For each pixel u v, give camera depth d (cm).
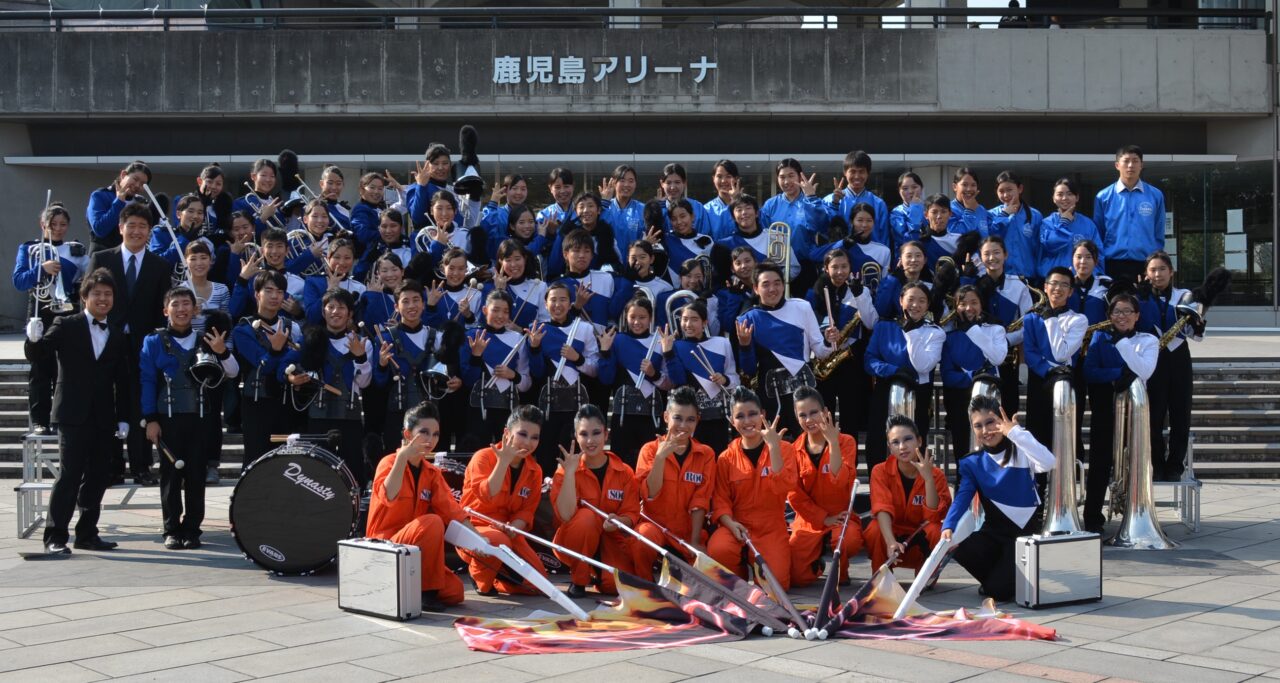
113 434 872
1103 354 902
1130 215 1067
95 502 866
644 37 1994
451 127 2038
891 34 2003
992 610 664
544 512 795
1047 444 898
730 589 683
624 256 1035
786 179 1039
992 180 2138
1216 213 2131
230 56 1992
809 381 882
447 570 715
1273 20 2042
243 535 773
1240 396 1351
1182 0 2142
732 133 2042
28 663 568
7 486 1166
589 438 739
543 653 587
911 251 911
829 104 2000
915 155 2047
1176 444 951
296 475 768
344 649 596
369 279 980
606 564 747
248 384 886
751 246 984
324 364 867
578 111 1998
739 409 757
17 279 1033
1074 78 2020
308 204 1081
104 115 2006
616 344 882
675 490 755
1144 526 865
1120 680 534
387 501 714
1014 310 945
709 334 916
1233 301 2131
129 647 598
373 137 2042
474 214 1103
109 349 870
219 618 662
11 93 1997
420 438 714
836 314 936
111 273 912
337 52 1992
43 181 2088
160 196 1155
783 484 754
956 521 709
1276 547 857
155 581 760
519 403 883
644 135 2039
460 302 933
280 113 1997
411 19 2477
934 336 889
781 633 628
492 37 1994
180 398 858
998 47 2011
